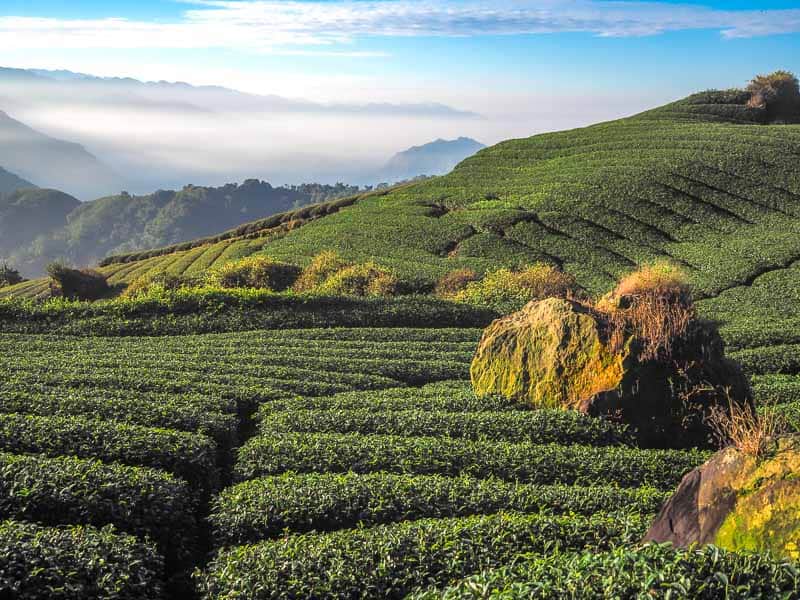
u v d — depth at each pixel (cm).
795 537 675
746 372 2394
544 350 1778
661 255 5056
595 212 5725
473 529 1011
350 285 3984
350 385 2041
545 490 1230
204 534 1223
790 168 5972
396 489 1213
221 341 2570
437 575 912
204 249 8738
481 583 688
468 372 2248
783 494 708
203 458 1402
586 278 4766
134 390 1836
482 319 3159
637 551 659
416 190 7262
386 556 945
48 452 1339
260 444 1469
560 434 1562
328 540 1013
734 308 3838
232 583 931
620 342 1661
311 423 1606
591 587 628
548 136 8262
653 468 1382
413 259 5378
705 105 8700
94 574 910
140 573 947
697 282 4438
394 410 1742
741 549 661
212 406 1739
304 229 6781
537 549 966
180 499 1212
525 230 5597
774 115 8569
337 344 2583
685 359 1638
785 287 4169
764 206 5569
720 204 5650
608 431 1582
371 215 6650
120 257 10825
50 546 936
